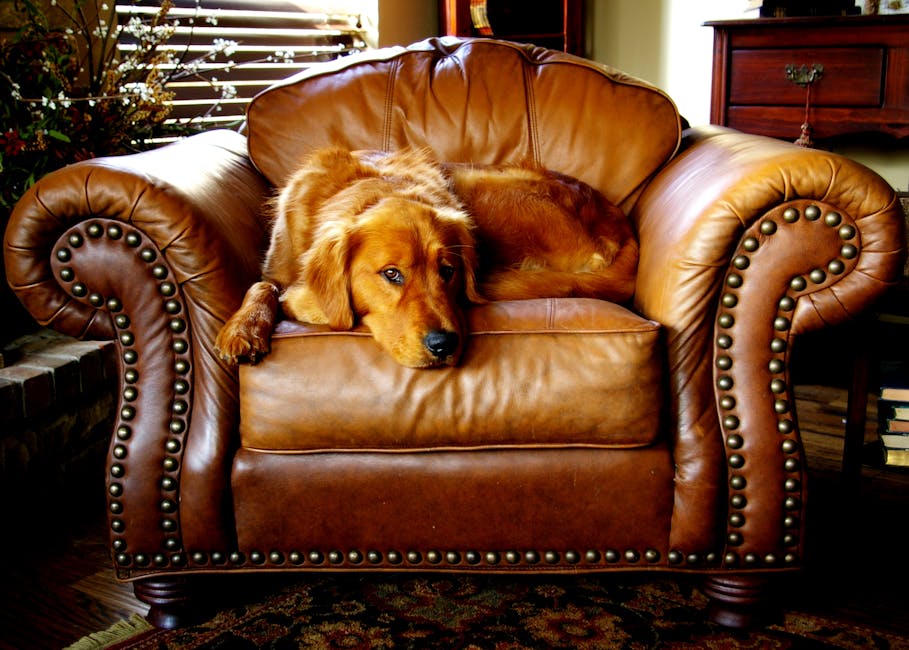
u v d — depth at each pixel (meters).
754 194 1.58
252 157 2.27
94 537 2.15
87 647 1.69
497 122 2.28
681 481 1.65
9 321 2.53
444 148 2.28
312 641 1.69
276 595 1.87
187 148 2.09
